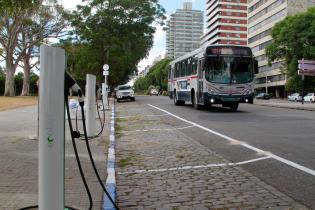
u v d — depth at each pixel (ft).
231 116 70.28
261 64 397.39
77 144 38.93
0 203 19.27
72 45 181.68
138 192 22.53
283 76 346.74
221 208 19.30
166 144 39.42
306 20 243.81
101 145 38.45
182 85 102.06
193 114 76.02
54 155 14.03
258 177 25.32
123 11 172.24
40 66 14.03
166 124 58.75
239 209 19.08
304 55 242.17
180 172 27.22
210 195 21.54
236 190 22.35
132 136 46.37
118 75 182.80
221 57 79.97
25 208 18.22
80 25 171.73
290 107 101.71
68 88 15.02
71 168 27.66
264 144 37.65
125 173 27.32
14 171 26.40
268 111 84.28
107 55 176.04
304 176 25.26
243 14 529.86
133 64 187.21
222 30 526.57
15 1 43.68
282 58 268.82
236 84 79.87
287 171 26.68
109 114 79.30
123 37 175.11
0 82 234.38
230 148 36.17
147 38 180.34
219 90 79.56
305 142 38.45
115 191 22.20
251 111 84.28
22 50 186.91
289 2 339.98
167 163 30.25
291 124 55.21
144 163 30.42
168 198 21.24
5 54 189.88
